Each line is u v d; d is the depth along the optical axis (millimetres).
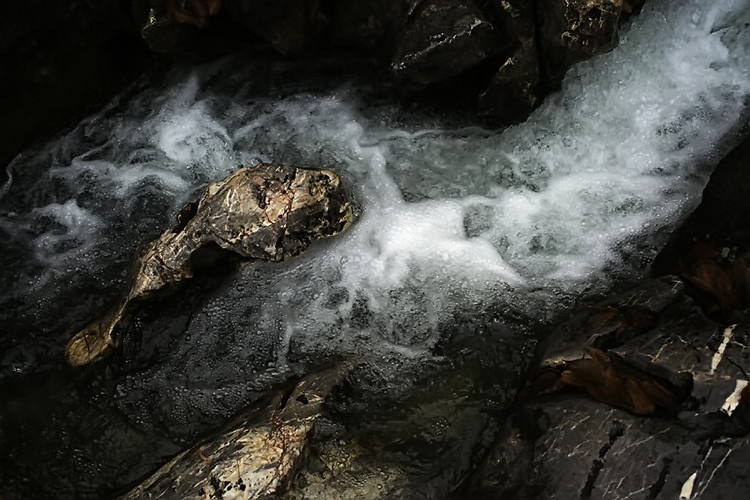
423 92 2562
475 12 2402
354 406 2311
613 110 2527
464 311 2395
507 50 2434
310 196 2383
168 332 2393
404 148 2553
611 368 2230
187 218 2445
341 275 2418
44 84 2568
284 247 2377
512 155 2525
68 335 2434
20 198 2572
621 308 2301
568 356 2260
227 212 2367
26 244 2527
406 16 2439
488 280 2420
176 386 2359
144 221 2531
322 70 2615
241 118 2613
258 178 2387
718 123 2520
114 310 2406
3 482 2305
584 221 2463
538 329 2377
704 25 2561
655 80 2539
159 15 2506
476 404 2318
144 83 2635
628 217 2461
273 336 2387
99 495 2285
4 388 2389
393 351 2365
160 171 2576
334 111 2600
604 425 2184
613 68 2527
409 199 2494
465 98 2543
